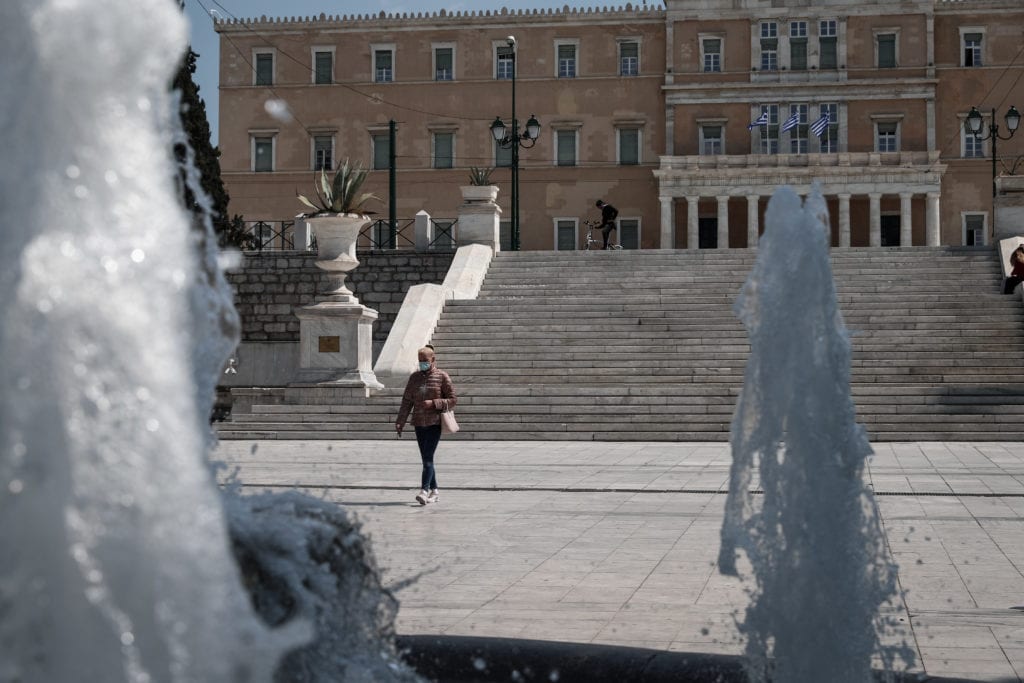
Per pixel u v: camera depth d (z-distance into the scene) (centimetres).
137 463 217
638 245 6278
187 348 240
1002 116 6106
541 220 6344
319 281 3616
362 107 6425
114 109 244
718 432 2283
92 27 241
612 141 6319
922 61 6116
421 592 789
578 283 3212
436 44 6406
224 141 6469
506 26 6369
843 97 6150
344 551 402
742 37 6234
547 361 2716
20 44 243
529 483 1534
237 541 345
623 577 852
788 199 518
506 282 3275
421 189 6397
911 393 2345
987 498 1334
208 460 322
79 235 230
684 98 6241
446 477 1609
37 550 213
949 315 2827
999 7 6103
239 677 214
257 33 6462
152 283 234
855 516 497
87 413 218
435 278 3578
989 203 6069
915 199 6084
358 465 1789
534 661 558
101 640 211
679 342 2762
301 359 2575
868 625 493
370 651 401
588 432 2308
